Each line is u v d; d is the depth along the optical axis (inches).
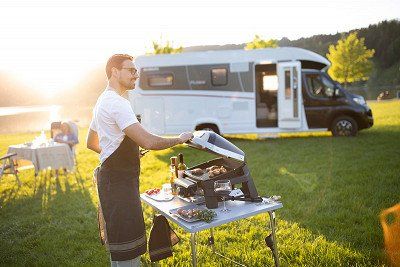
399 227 149.2
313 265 125.3
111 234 88.7
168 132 425.1
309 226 159.2
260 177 251.9
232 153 105.7
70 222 183.0
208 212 95.6
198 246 145.9
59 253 147.2
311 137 441.1
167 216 101.3
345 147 348.2
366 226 153.0
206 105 417.1
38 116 1312.7
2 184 277.7
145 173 284.5
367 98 1539.1
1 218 197.3
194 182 108.7
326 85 411.8
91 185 260.5
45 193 245.6
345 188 213.2
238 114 414.9
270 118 452.8
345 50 1491.1
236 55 411.2
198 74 415.5
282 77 406.6
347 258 128.3
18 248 154.7
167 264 132.6
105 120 87.4
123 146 87.7
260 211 102.3
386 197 191.0
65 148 289.0
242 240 150.6
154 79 422.0
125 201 88.2
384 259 125.1
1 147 501.0
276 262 113.9
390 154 299.4
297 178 244.2
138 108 423.8
